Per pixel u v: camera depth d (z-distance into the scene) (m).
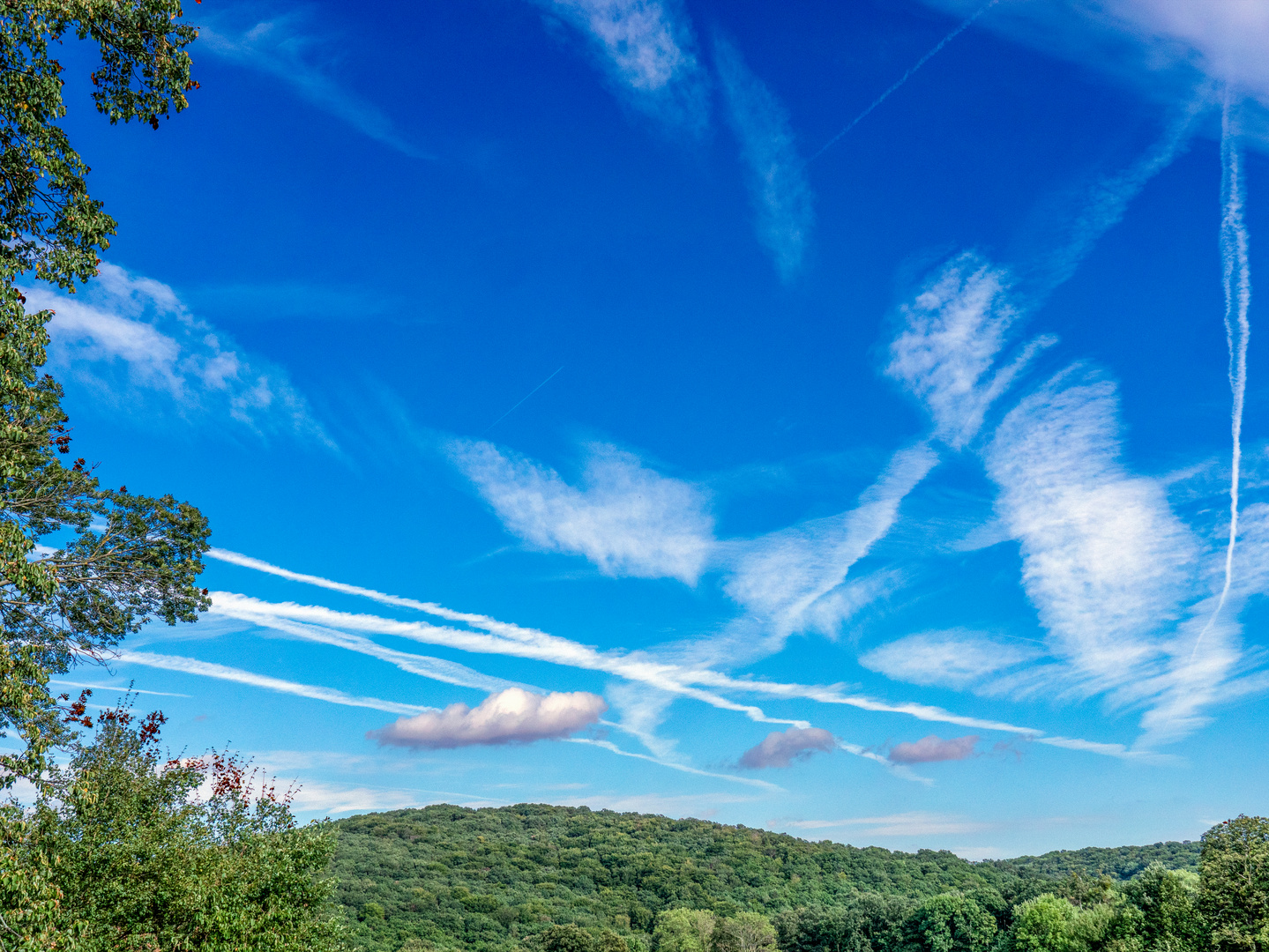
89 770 17.19
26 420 15.32
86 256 14.80
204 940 16.52
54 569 17.45
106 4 14.18
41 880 12.30
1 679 12.81
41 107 13.62
